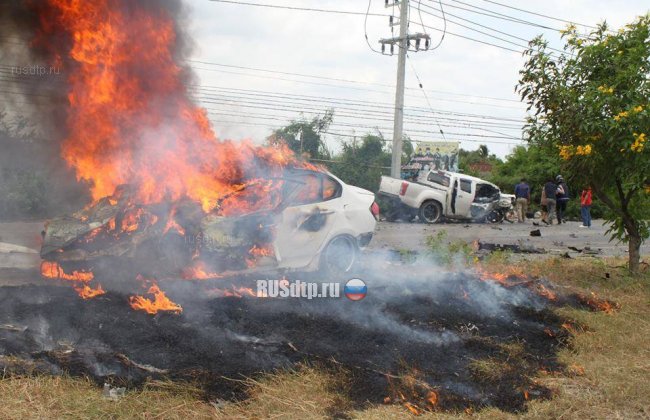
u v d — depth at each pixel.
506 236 16.88
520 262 10.45
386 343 5.43
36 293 6.17
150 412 3.85
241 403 4.09
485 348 5.51
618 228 9.60
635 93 8.44
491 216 23.23
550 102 8.98
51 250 6.63
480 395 4.50
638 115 8.20
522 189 23.61
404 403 4.23
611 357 5.52
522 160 36.88
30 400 3.87
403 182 22.11
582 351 5.62
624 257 12.11
